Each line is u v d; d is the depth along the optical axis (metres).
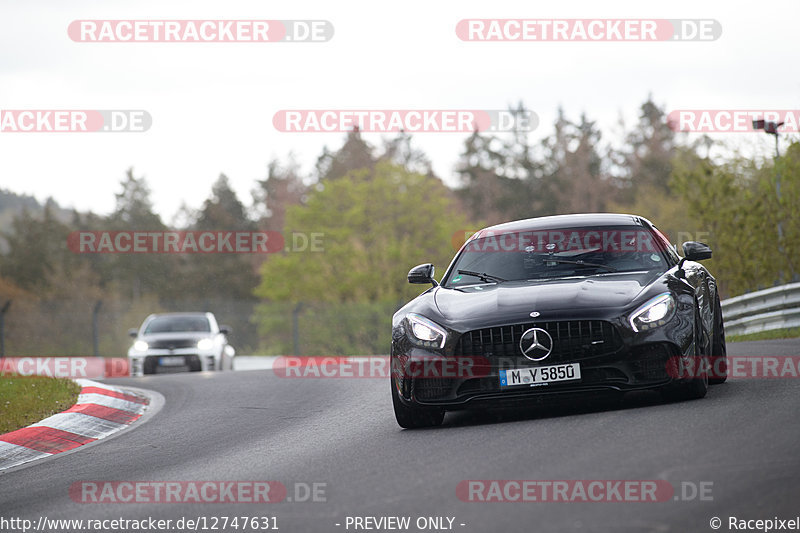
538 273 25.56
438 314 23.83
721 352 27.41
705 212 91.69
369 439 23.28
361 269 177.00
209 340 70.56
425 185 189.62
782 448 16.47
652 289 23.20
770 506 13.38
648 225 27.53
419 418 24.31
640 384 22.03
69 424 31.70
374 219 185.50
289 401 35.47
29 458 27.23
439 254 184.88
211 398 39.03
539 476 16.22
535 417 23.39
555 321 22.12
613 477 15.56
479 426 23.05
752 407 20.89
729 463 15.73
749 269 86.50
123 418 34.78
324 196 185.00
